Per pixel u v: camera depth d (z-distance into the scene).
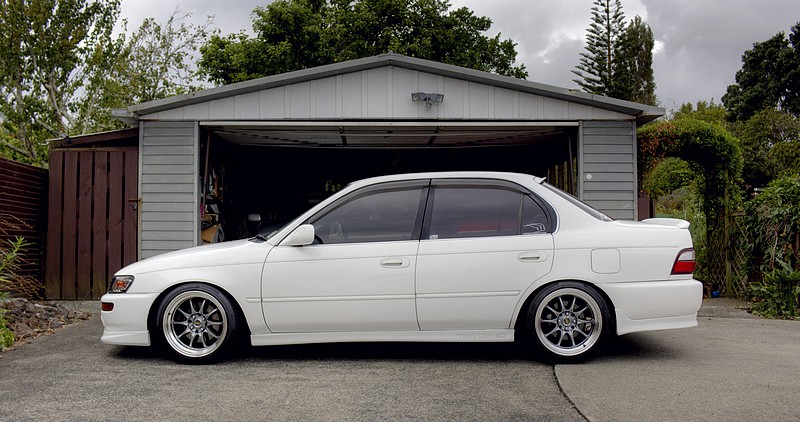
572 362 4.75
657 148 9.24
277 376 4.44
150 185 8.48
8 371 4.59
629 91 39.25
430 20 22.25
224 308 4.79
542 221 4.91
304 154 13.01
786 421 3.37
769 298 7.36
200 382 4.28
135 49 20.36
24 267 8.20
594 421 3.39
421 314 4.77
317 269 4.78
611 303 4.78
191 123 8.50
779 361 4.80
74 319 6.95
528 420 3.44
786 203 7.78
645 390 3.98
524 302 4.80
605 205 8.54
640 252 4.77
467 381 4.29
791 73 34.59
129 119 8.55
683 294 4.75
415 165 13.33
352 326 4.80
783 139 23.38
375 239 4.88
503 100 8.59
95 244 8.60
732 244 9.05
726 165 9.27
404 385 4.18
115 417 3.51
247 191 12.70
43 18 16.75
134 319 4.80
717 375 4.36
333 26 21.75
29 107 17.23
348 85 8.56
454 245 4.80
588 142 8.56
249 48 21.00
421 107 8.55
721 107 39.53
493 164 13.26
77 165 8.69
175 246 8.47
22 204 8.16
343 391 4.04
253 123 8.50
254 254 4.84
